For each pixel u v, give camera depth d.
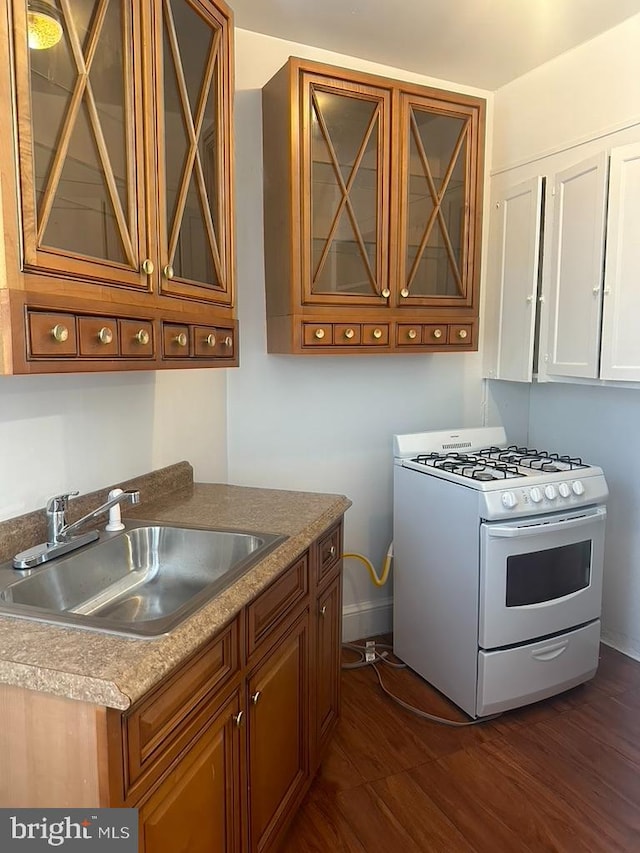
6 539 1.37
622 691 2.42
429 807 1.81
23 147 0.97
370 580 2.88
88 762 0.92
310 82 2.08
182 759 1.09
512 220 2.74
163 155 1.38
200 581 1.60
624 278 2.18
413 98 2.27
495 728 2.19
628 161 2.14
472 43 2.39
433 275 2.45
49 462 1.55
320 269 2.19
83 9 1.13
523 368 2.71
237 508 1.83
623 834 1.71
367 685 2.48
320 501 1.92
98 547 1.48
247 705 1.34
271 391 2.55
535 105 2.63
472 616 2.17
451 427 3.01
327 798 1.84
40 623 1.06
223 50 1.66
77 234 1.13
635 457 2.62
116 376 1.80
